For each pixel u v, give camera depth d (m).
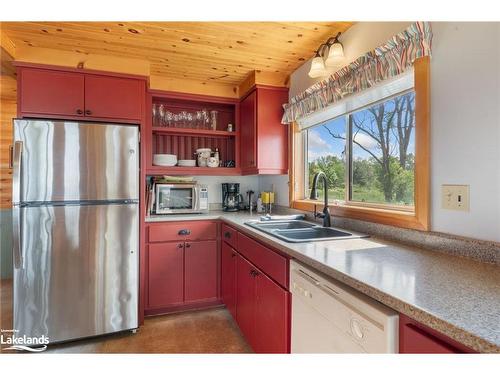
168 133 2.94
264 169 2.61
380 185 1.78
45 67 2.13
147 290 2.50
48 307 2.01
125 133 2.20
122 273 2.20
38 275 1.98
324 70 1.96
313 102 2.18
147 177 2.90
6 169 3.51
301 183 2.62
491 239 1.07
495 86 1.05
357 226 1.77
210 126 3.08
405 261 1.13
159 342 2.13
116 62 2.30
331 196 2.26
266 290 1.64
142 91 2.37
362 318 0.90
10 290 3.14
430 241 1.29
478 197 1.11
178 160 2.99
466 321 0.65
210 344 2.10
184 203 2.85
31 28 1.88
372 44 1.66
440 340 0.70
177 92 2.80
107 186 2.15
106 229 2.15
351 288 1.00
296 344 1.32
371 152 1.85
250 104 2.75
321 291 1.12
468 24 1.14
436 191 1.28
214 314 2.60
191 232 2.63
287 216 2.40
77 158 2.06
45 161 1.99
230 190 3.16
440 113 1.25
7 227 3.51
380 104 1.77
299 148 2.61
